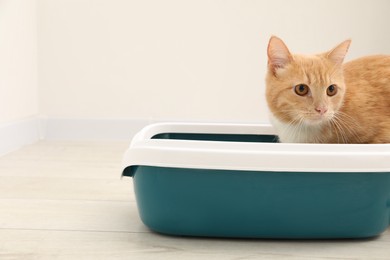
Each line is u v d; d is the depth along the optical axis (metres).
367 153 1.01
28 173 1.71
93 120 2.46
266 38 2.40
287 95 1.21
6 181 1.59
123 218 1.23
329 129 1.19
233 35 2.41
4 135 2.06
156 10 2.40
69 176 1.68
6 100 2.08
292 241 1.08
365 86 1.22
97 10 2.41
